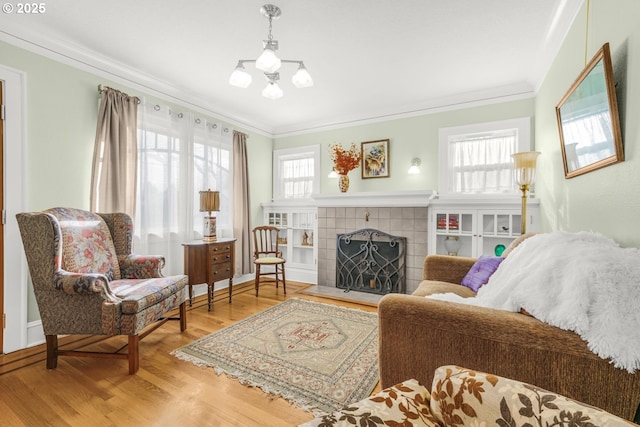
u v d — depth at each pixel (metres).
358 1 1.91
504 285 1.31
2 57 2.10
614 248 1.12
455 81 3.10
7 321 2.11
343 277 3.92
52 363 1.88
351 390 1.68
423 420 0.66
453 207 3.30
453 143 3.58
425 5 1.95
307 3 1.93
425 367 1.10
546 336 0.92
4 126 2.10
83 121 2.56
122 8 2.00
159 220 3.14
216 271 3.17
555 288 1.04
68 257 2.03
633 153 1.23
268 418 1.46
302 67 2.18
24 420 1.43
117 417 1.45
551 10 2.00
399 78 3.03
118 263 2.44
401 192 3.43
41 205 2.30
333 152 4.33
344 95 3.47
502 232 3.12
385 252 3.64
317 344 2.24
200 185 3.58
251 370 1.88
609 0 1.44
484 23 2.14
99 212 2.59
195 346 2.20
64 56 2.43
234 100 3.65
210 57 2.64
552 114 2.42
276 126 4.72
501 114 3.29
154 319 2.05
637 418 0.79
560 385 0.90
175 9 2.00
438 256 2.40
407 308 1.14
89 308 1.85
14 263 2.14
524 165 2.47
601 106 1.44
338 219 3.94
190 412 1.49
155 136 3.11
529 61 2.68
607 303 0.88
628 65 1.26
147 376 1.81
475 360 1.02
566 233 1.44
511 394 0.64
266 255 4.45
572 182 1.95
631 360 0.79
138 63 2.75
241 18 2.10
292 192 4.73
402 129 3.86
